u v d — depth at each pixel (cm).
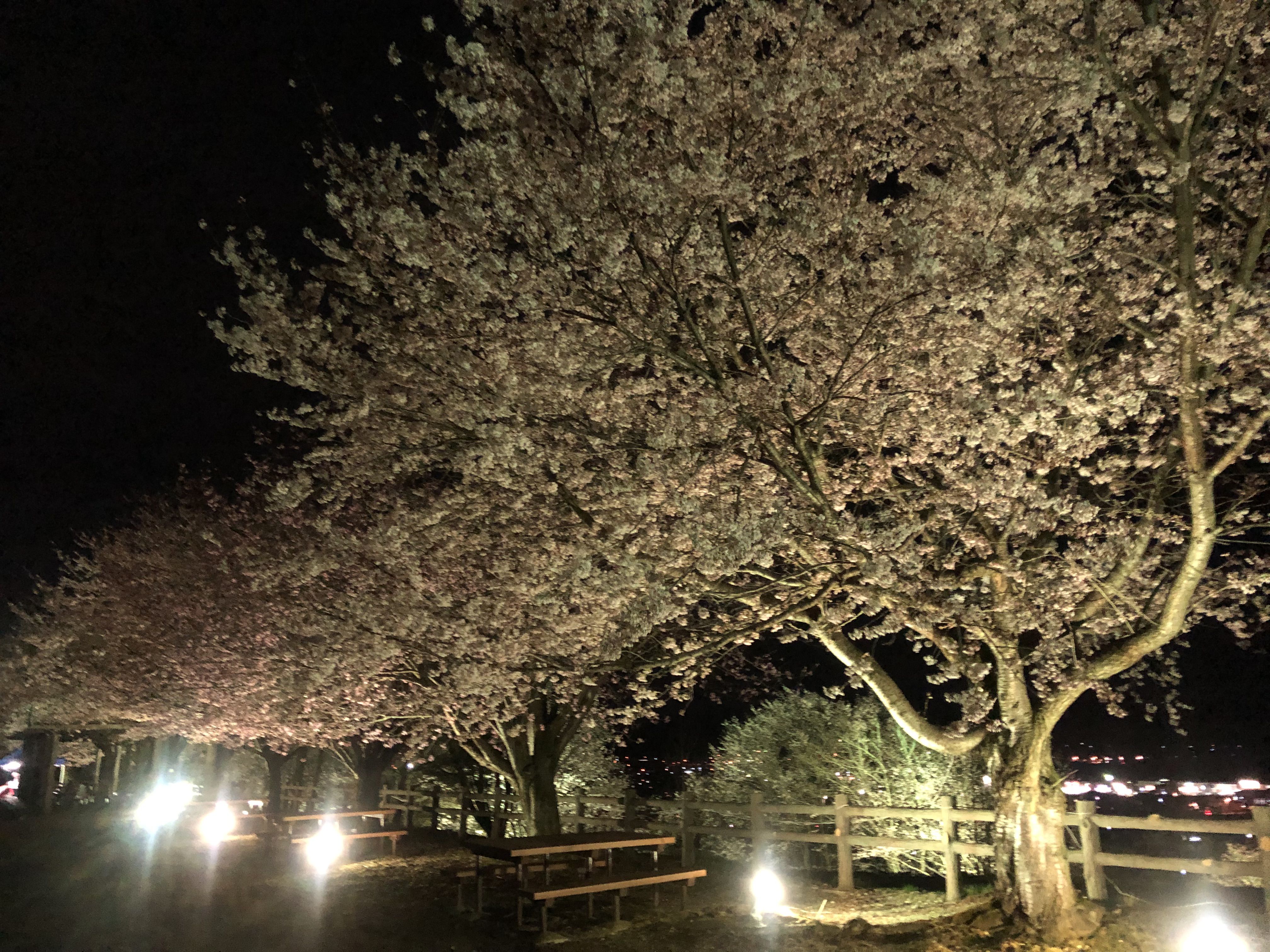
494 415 719
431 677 966
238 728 1413
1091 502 862
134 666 1755
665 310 756
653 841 958
